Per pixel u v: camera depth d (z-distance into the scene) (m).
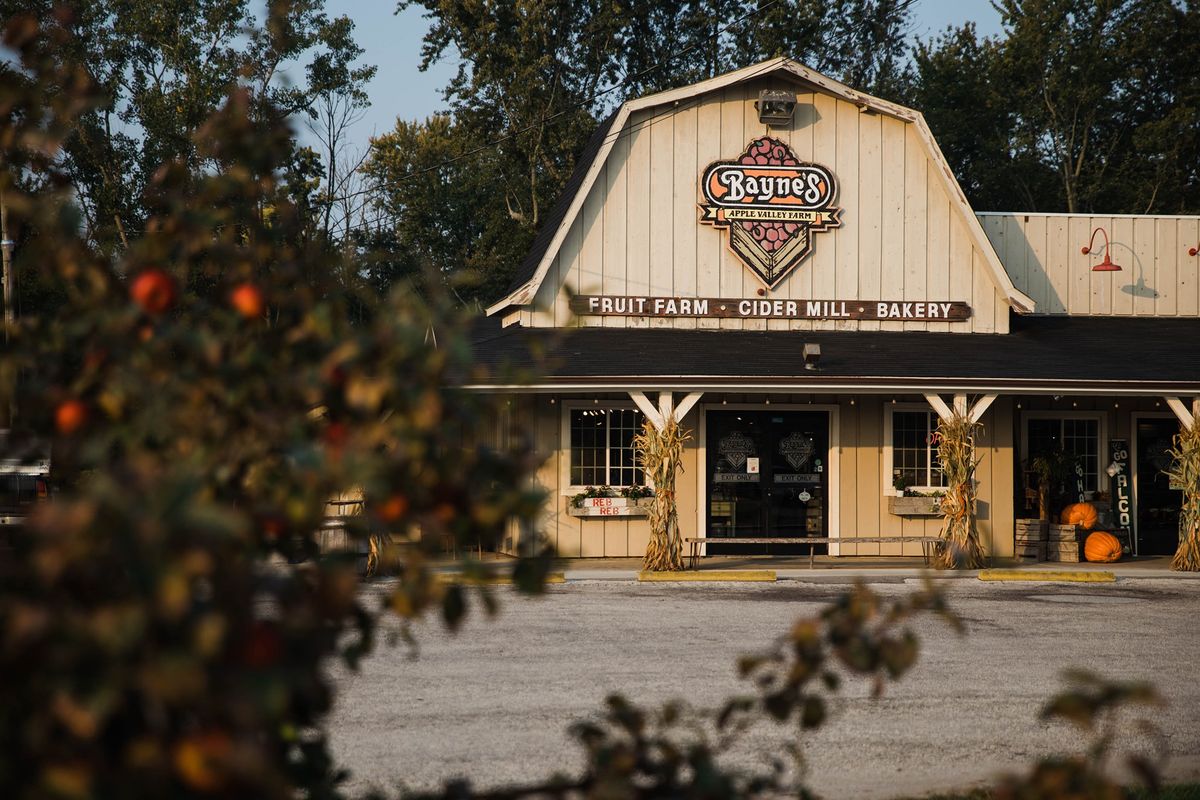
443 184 46.50
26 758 1.89
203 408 2.71
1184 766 8.05
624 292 21.12
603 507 19.94
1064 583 17.88
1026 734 8.87
